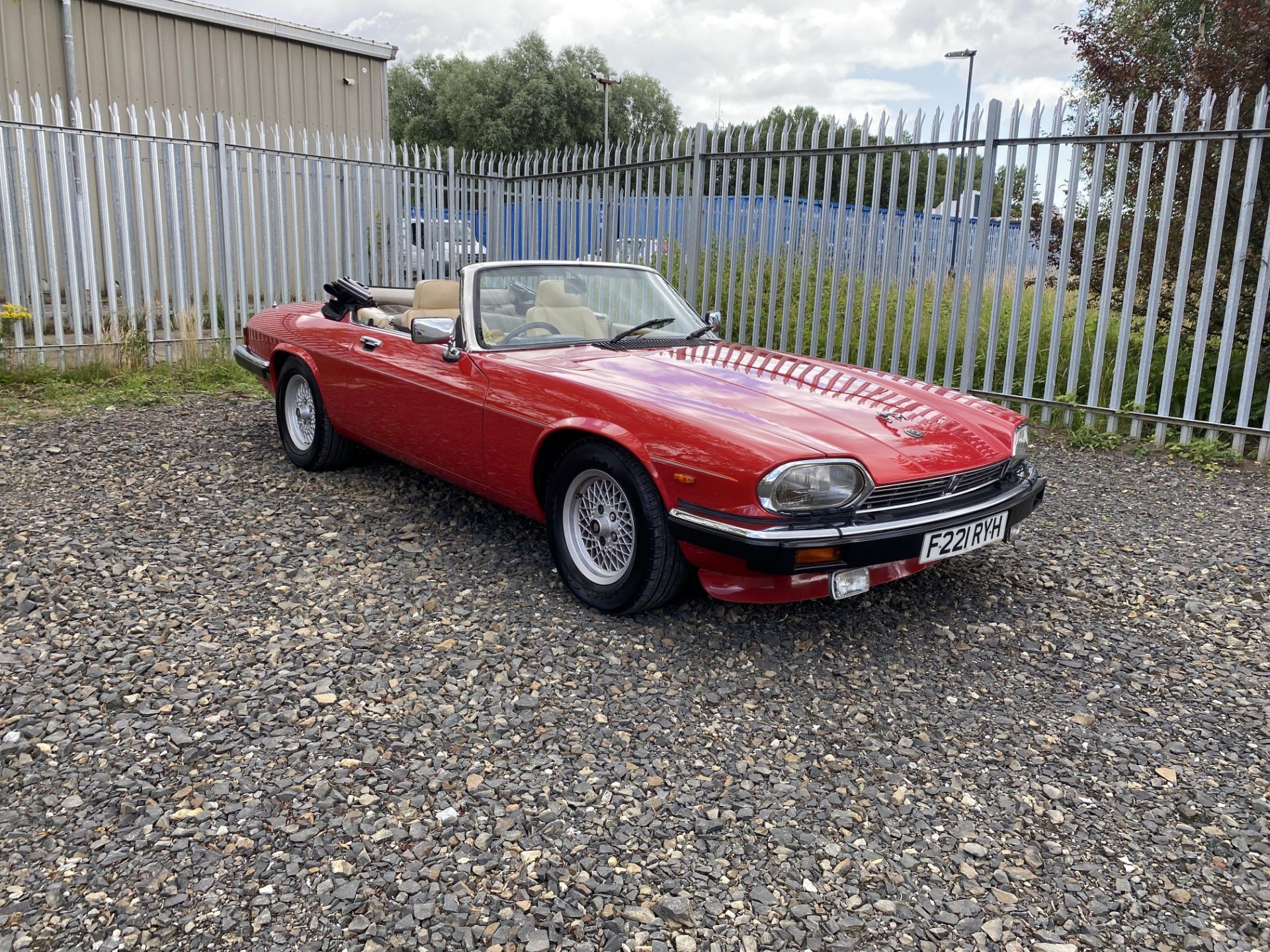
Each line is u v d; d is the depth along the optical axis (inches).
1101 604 152.7
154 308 356.2
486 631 137.3
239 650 129.8
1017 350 303.6
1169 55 315.0
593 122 1648.6
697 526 125.9
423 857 89.3
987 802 101.0
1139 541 183.0
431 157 446.9
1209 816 98.7
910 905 85.1
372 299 211.0
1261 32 266.8
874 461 127.1
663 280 203.6
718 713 117.3
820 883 87.7
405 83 1809.8
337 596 148.6
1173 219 287.9
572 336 178.7
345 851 90.0
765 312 352.2
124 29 473.1
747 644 135.6
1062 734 114.6
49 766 102.3
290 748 106.7
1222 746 112.3
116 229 423.8
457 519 186.7
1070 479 227.6
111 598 145.3
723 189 339.6
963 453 138.1
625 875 87.7
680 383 148.3
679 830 94.7
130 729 109.7
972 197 275.3
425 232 450.6
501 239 470.3
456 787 100.4
